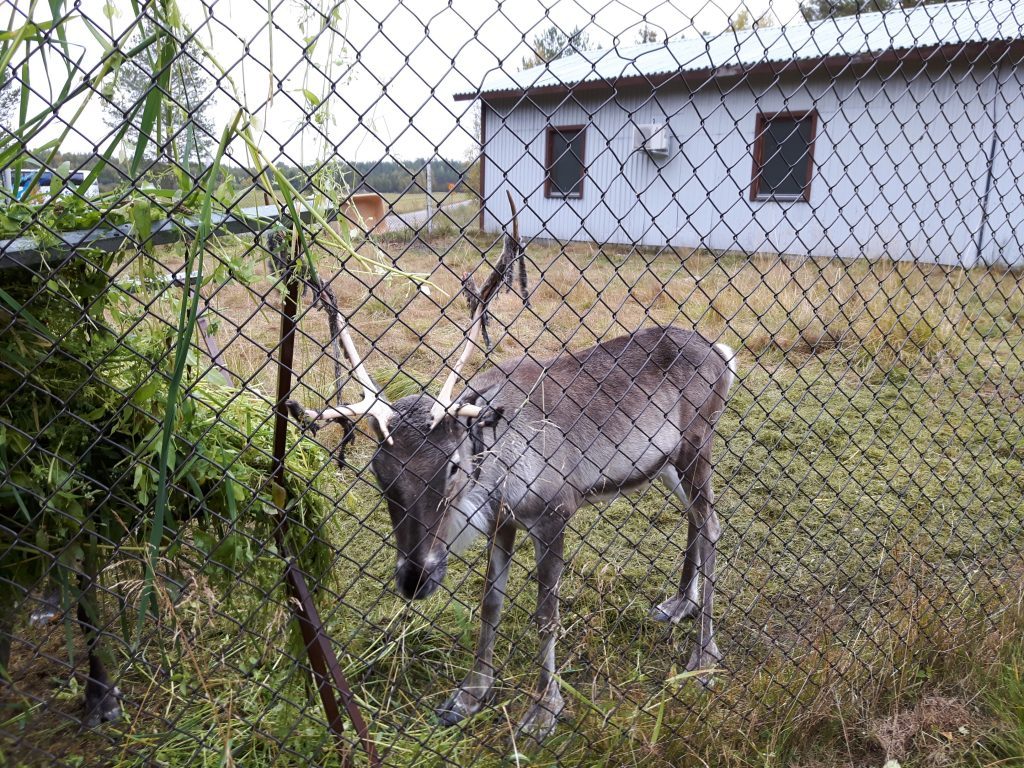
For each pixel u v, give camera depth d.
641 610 3.80
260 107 1.53
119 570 2.16
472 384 3.57
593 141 14.12
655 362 3.88
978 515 4.57
